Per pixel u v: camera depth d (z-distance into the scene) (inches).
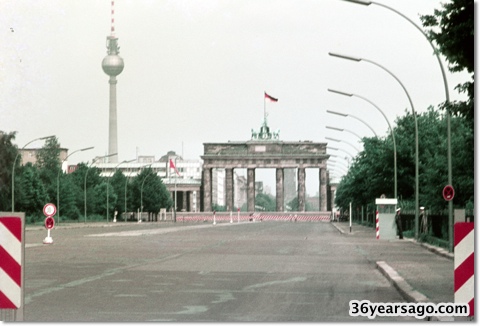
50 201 5629.9
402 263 1258.0
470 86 916.0
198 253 1606.8
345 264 1302.9
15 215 486.3
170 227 4165.8
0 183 4717.0
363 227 3850.9
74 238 2461.9
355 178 3508.9
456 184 1958.7
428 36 908.0
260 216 7706.7
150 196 6702.8
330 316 662.5
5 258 485.7
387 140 3029.0
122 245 1961.1
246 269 1182.3
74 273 1096.2
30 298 789.9
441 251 1540.4
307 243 2114.9
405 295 799.7
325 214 7662.4
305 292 855.1
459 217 525.7
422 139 3002.0
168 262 1328.7
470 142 1315.2
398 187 2999.5
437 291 816.3
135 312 685.9
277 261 1368.1
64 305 734.5
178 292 850.1
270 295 823.7
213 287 906.1
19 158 4864.7
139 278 1019.9
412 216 2738.7
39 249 1753.2
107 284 936.9
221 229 3703.3
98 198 6309.1
